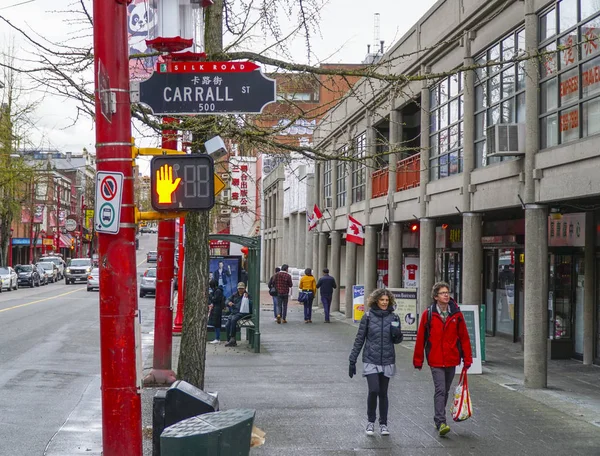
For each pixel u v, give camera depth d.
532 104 13.52
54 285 63.50
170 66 7.69
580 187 11.97
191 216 10.03
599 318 16.39
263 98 7.72
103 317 6.07
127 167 6.16
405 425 10.34
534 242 13.44
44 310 31.67
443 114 19.09
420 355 9.98
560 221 17.61
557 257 17.97
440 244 25.09
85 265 65.12
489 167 15.51
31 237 69.31
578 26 12.31
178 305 22.47
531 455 8.80
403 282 27.81
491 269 22.61
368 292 26.45
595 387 13.67
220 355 17.91
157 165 6.33
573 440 9.52
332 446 9.19
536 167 13.38
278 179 52.75
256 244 18.67
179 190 6.34
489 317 22.80
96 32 6.13
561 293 17.80
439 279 26.69
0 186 50.59
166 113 7.68
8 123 48.34
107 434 6.03
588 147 11.66
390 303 9.95
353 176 29.66
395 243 23.45
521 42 14.64
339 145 31.08
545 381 13.41
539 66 13.49
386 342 9.82
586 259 16.56
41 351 18.22
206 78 7.71
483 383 13.93
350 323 26.89
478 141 16.59
